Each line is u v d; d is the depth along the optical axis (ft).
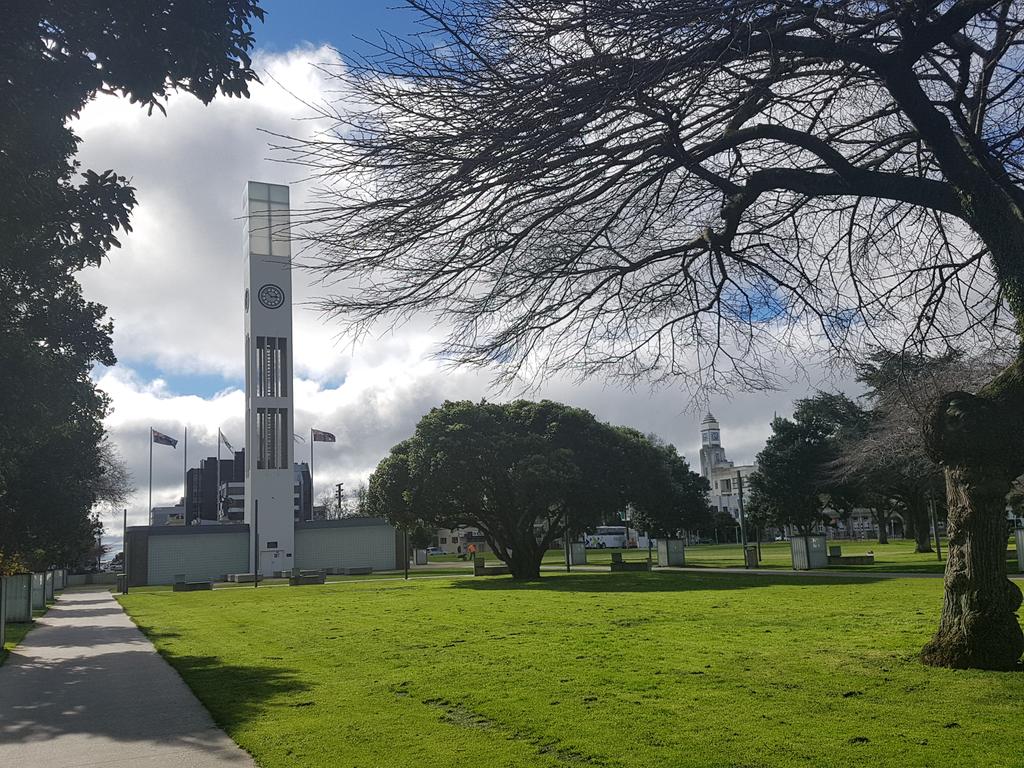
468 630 50.98
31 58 26.37
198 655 44.70
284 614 70.33
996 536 28.96
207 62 27.32
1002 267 24.29
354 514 369.50
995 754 19.49
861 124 26.61
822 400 172.55
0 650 48.93
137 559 187.21
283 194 116.57
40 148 32.83
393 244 20.25
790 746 20.98
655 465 130.11
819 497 199.11
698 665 33.63
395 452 126.52
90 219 34.47
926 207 25.77
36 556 116.16
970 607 29.27
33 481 87.45
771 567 126.00
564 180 21.62
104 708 30.22
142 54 26.25
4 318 49.70
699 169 24.41
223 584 167.63
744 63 21.30
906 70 23.16
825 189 25.04
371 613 67.26
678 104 20.56
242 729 25.39
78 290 61.36
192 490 336.90
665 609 59.62
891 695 26.00
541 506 119.03
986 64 24.43
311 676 35.50
